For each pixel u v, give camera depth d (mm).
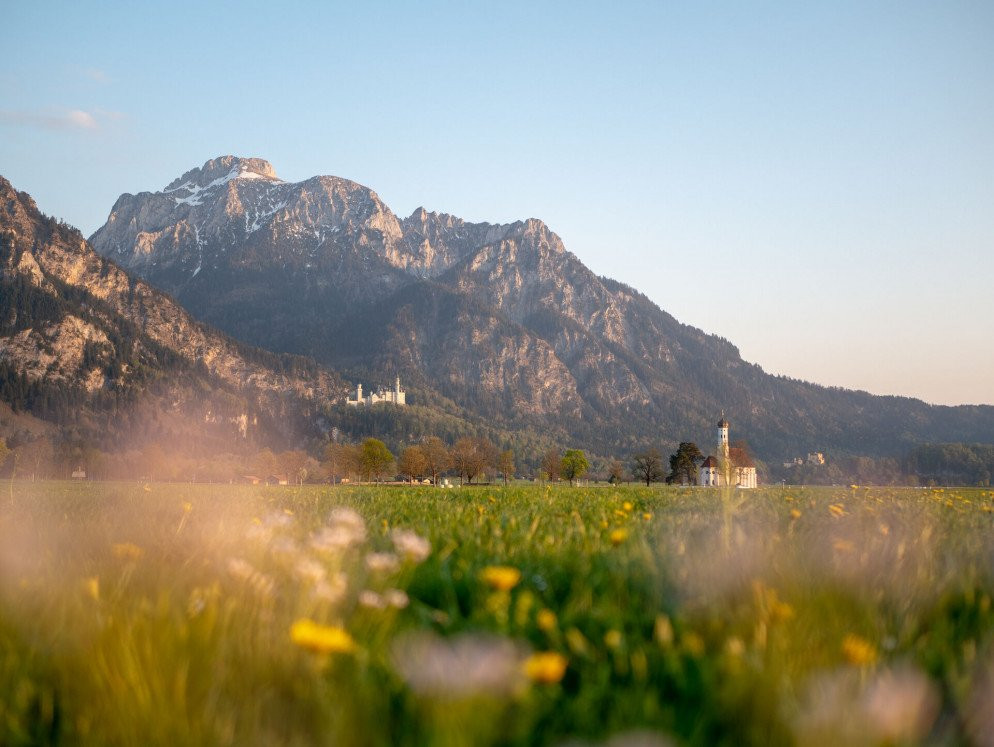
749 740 2234
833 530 7594
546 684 2506
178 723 2258
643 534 6781
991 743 2242
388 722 2377
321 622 3406
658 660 2869
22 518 8586
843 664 2729
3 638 3084
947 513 11344
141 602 3445
